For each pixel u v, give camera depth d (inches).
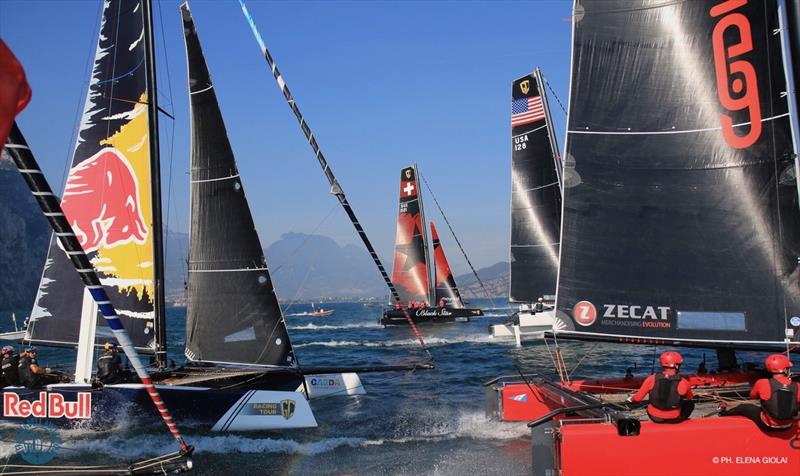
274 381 473.4
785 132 312.3
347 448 378.3
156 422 425.4
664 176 339.9
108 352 446.9
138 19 521.7
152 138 515.8
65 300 526.0
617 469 253.1
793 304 308.0
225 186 510.0
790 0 313.6
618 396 356.2
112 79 529.7
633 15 351.3
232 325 506.0
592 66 358.3
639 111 347.3
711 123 331.9
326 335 1409.9
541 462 267.3
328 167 447.5
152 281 512.4
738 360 624.7
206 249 514.6
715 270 325.7
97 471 289.1
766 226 315.6
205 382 460.4
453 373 679.1
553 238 1074.1
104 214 522.9
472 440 384.5
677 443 253.4
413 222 1699.1
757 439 251.9
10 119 145.3
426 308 1627.7
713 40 332.2
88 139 530.9
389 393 552.1
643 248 340.8
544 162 1075.3
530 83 1081.4
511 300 1119.0
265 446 385.4
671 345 331.9
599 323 346.0
